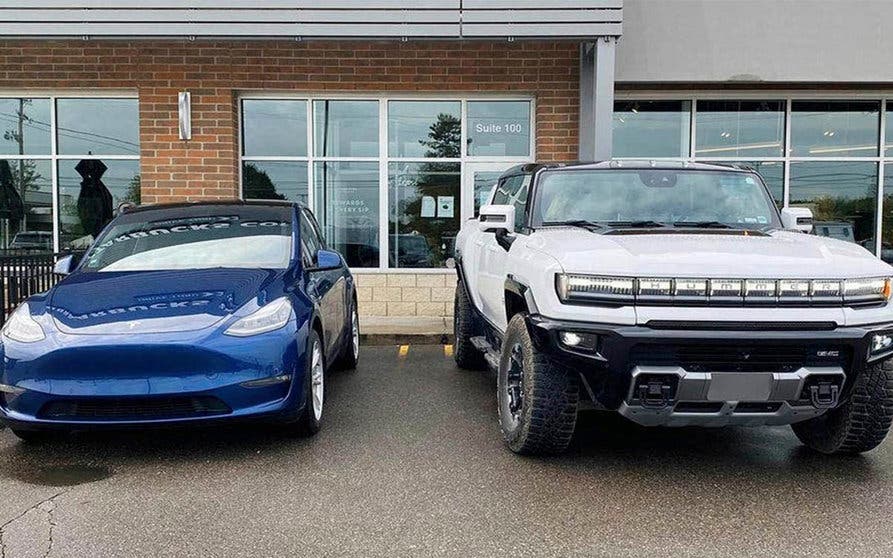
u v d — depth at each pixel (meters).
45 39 9.15
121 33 8.99
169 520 3.62
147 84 10.13
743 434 5.08
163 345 4.21
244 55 10.13
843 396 3.97
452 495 3.94
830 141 10.79
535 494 3.96
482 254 6.12
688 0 9.66
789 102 10.69
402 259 10.79
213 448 4.73
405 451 4.68
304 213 6.47
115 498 3.90
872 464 4.46
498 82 10.23
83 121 10.55
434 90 10.34
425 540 3.41
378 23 9.04
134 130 10.55
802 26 9.71
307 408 4.79
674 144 10.78
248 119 10.55
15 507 3.78
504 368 4.77
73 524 3.58
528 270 4.36
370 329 9.30
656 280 3.82
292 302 4.78
